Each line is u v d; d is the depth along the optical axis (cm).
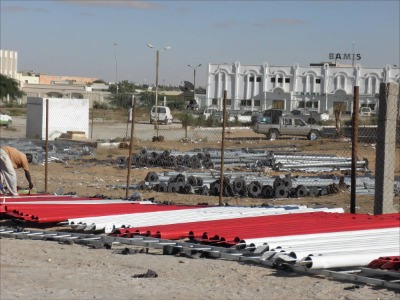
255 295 855
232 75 8312
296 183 1983
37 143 3412
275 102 8125
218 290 877
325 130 4650
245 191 1936
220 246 1091
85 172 2562
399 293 863
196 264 1023
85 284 910
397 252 994
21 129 5356
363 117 6109
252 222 1263
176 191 2016
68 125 4188
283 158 2741
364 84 7838
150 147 3653
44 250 1138
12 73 14388
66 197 1639
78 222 1261
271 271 976
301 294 859
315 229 1162
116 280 931
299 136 4688
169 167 2758
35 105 4112
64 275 963
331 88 7950
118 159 2900
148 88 13875
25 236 1249
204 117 5703
